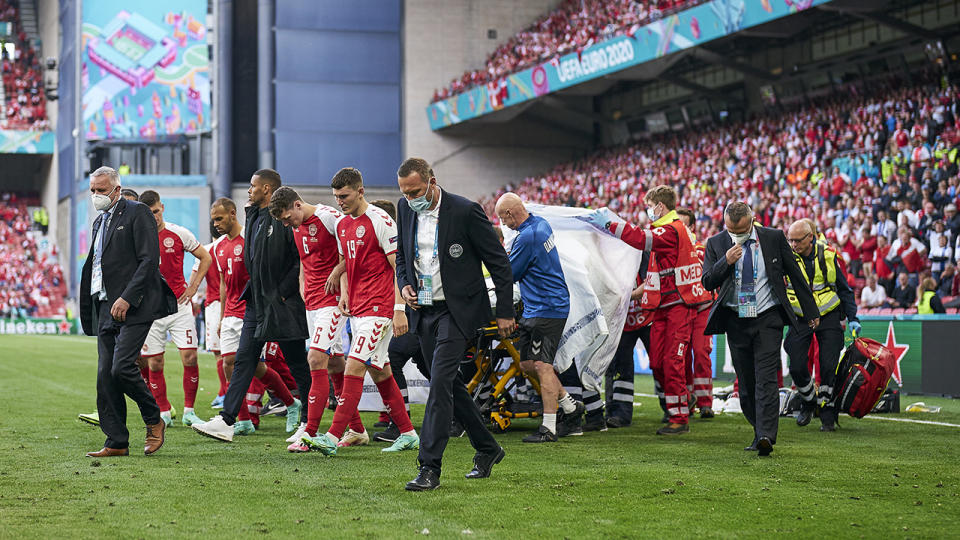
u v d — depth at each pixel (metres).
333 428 6.76
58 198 42.09
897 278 17.83
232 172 37.78
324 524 4.67
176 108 36.56
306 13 38.25
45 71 44.88
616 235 8.20
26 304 40.81
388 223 6.66
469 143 39.06
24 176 47.47
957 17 23.20
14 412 9.80
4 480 5.83
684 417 8.37
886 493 5.53
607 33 28.25
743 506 5.14
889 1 22.41
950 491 5.60
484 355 8.42
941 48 23.36
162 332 8.59
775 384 7.07
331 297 7.13
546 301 7.66
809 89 27.88
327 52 38.41
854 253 19.36
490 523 4.71
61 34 41.03
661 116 34.34
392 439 7.68
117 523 4.69
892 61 25.36
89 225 36.50
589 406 8.60
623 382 9.06
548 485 5.70
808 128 24.62
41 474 6.05
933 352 12.36
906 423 9.17
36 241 43.88
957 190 18.00
